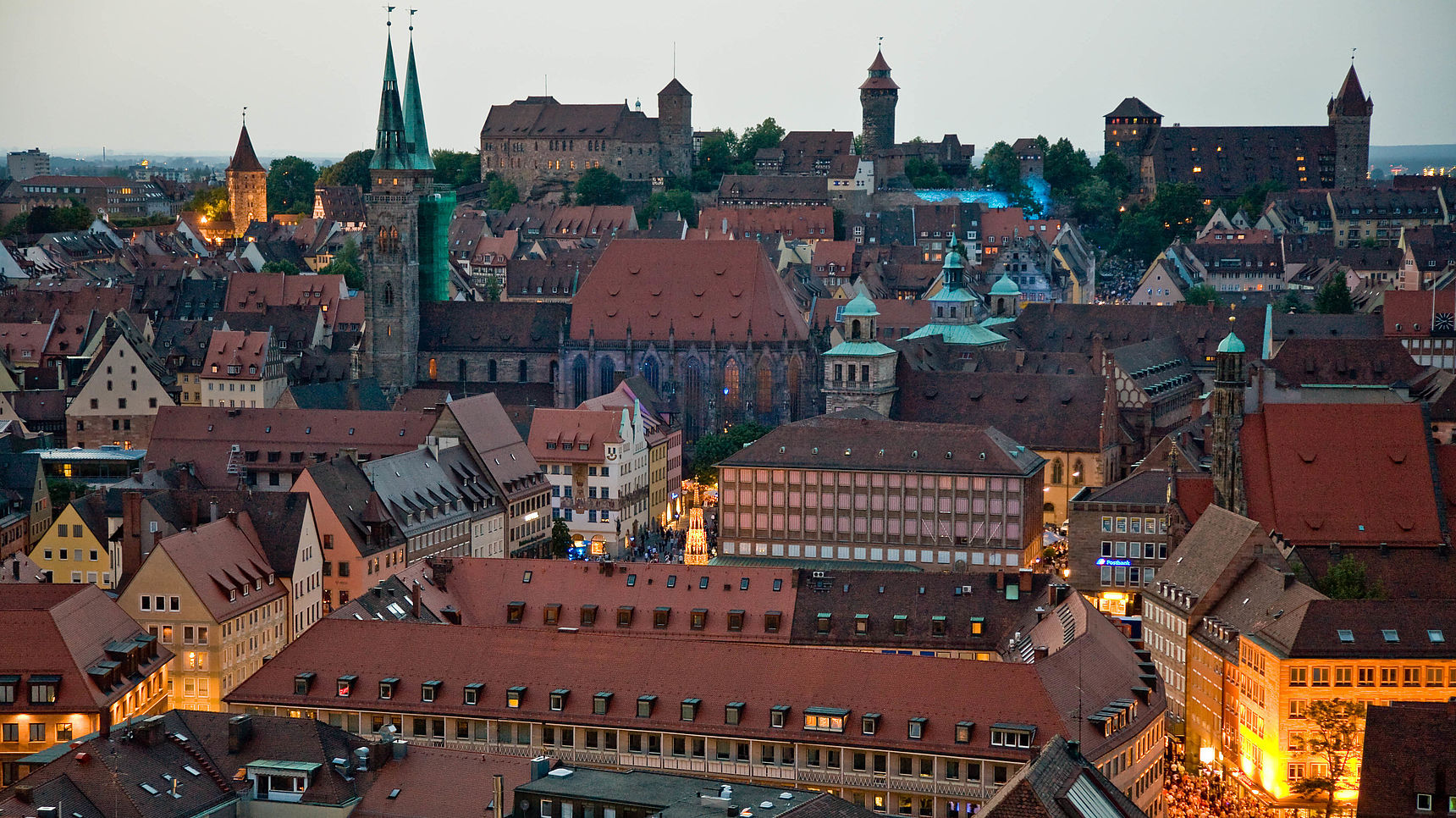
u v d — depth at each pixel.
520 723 186.38
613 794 153.62
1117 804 141.88
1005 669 178.75
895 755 177.12
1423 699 199.50
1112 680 186.75
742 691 183.62
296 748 164.38
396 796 159.25
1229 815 199.38
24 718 190.00
